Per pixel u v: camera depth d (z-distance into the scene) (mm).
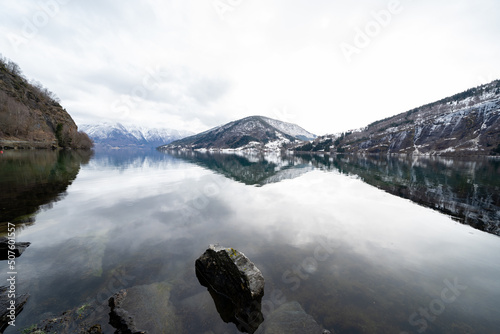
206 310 7898
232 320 7535
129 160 85750
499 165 72625
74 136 127312
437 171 55719
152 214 18688
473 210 21453
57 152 90875
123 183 33094
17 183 27453
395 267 10984
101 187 29141
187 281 9477
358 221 18016
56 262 10164
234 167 69750
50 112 139375
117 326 6684
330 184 36969
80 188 27609
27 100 124500
